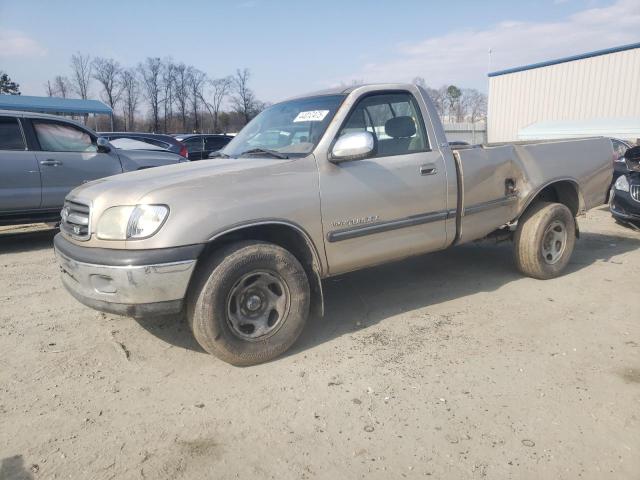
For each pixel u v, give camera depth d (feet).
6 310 15.90
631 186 26.23
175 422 10.00
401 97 15.05
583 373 11.64
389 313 15.42
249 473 8.58
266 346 12.15
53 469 8.68
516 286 17.75
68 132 26.61
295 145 13.67
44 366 12.28
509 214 17.49
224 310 11.57
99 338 13.80
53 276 19.71
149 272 10.78
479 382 11.30
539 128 87.25
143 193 11.15
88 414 10.28
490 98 100.58
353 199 13.30
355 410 10.32
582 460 8.76
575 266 20.25
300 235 12.62
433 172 14.93
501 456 8.87
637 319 14.71
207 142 58.54
